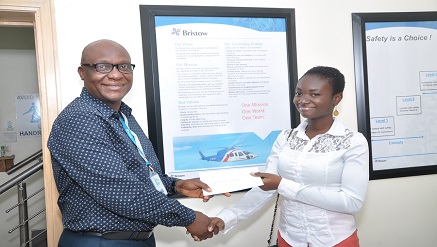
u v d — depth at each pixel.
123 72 1.20
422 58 2.07
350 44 2.02
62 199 1.19
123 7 1.72
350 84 2.02
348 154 1.28
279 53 1.92
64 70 1.67
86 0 1.69
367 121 2.00
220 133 1.85
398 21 2.04
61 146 1.09
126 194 1.06
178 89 1.79
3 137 3.17
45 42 1.64
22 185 2.48
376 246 2.06
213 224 1.36
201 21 1.81
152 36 1.74
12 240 3.16
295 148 1.40
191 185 1.38
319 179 1.31
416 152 2.07
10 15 1.67
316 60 1.98
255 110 1.90
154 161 1.42
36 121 3.24
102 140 1.08
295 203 1.38
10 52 3.21
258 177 1.33
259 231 1.92
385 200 2.07
